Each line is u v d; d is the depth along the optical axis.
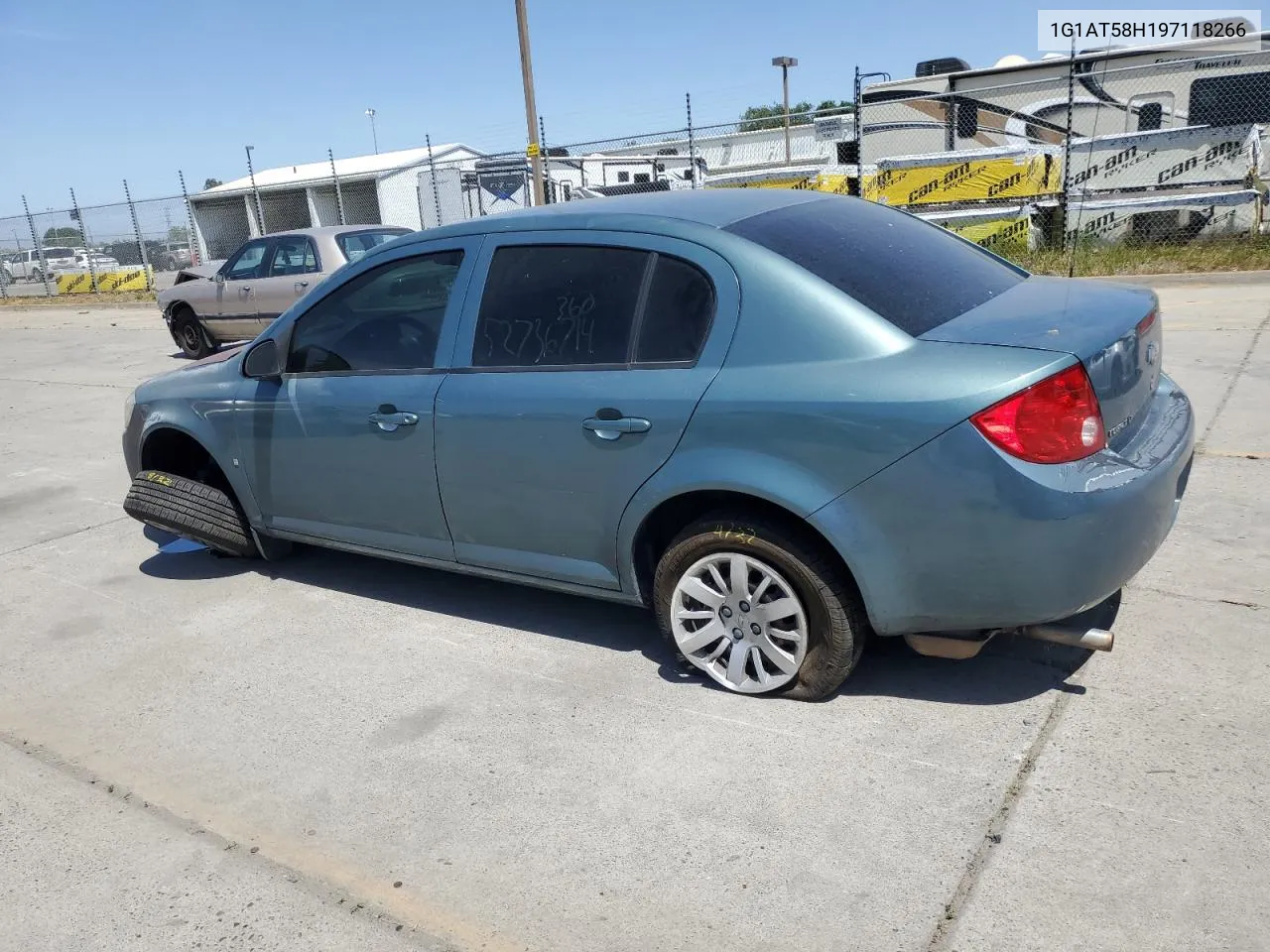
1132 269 12.33
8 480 7.48
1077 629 3.09
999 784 2.85
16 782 3.34
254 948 2.51
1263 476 5.10
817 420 3.00
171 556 5.50
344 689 3.79
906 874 2.54
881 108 15.52
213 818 3.05
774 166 18.06
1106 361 2.91
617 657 3.85
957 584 2.94
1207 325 8.99
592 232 3.58
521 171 18.78
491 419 3.67
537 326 3.63
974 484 2.82
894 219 3.95
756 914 2.46
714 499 3.33
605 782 3.05
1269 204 12.66
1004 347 2.89
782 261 3.20
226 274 12.60
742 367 3.16
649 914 2.49
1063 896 2.41
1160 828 2.60
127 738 3.57
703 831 2.78
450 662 3.94
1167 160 13.01
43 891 2.79
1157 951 2.22
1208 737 2.96
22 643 4.48
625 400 3.35
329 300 4.25
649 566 3.61
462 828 2.89
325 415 4.21
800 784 2.94
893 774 2.94
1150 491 2.92
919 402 2.86
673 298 3.35
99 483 7.19
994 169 13.73
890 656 3.64
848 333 3.04
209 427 4.75
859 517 2.98
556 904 2.56
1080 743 3.00
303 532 4.60
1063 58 14.19
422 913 2.57
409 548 4.19
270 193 33.12
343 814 3.01
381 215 30.28
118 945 2.56
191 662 4.14
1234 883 2.40
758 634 3.36
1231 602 3.79
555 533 3.68
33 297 29.67
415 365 3.96
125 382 11.74
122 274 26.62
